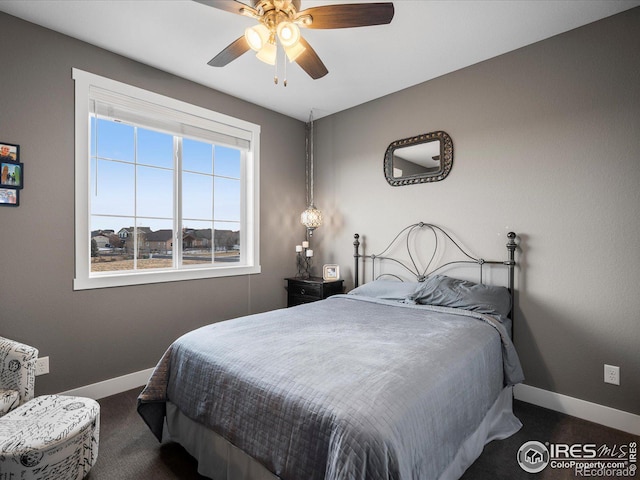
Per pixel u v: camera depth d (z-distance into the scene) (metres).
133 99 2.71
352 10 1.61
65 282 2.38
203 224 3.31
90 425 1.61
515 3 2.05
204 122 3.17
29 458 1.35
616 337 2.16
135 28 2.30
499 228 2.66
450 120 2.92
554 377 2.39
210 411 1.56
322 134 3.99
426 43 2.47
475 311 2.38
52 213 2.32
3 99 2.13
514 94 2.57
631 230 2.11
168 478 1.67
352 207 3.69
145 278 2.77
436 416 1.32
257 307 3.63
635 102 2.09
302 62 2.03
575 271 2.31
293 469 1.19
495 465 1.75
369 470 1.01
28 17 2.19
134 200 2.86
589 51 2.25
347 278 3.73
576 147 2.30
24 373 1.75
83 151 2.45
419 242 3.15
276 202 3.82
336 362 1.47
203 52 2.60
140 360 2.75
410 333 1.91
